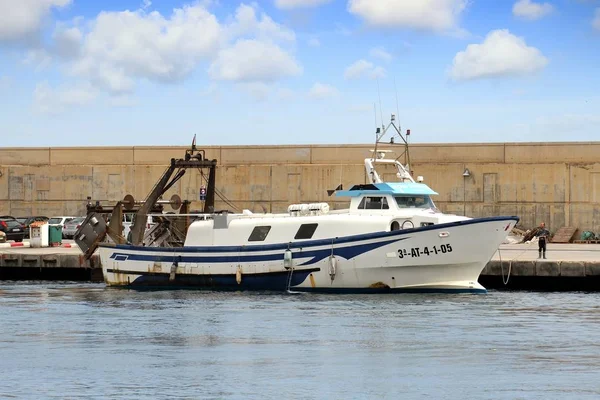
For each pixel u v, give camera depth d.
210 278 41.28
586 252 52.06
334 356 27.48
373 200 40.22
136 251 42.84
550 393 23.36
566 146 67.50
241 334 30.91
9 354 28.05
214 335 30.81
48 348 28.91
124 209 45.59
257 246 40.25
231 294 40.25
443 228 37.38
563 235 65.44
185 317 34.41
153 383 24.52
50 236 61.19
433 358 27.14
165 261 42.12
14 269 52.88
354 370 25.77
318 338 30.08
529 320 33.38
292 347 28.78
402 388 23.92
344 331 31.19
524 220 67.81
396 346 28.78
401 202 40.25
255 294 40.03
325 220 39.69
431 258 37.66
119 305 37.84
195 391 23.75
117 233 45.22
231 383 24.47
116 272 43.41
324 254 38.97
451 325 32.28
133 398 23.20
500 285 44.97
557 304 37.62
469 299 37.78
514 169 67.94
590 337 30.12
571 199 67.31
